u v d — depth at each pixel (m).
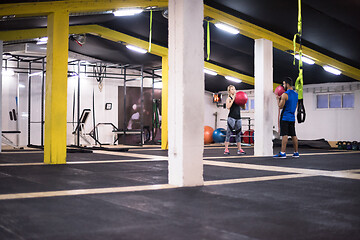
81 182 4.13
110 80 15.17
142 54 12.52
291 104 7.79
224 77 15.18
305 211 2.71
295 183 4.18
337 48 10.19
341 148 12.20
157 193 3.45
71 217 2.45
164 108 11.26
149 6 7.54
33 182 4.11
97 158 7.54
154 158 7.56
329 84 14.06
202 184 4.03
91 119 14.72
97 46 12.22
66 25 6.62
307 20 8.62
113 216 2.49
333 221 2.42
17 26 8.36
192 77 4.05
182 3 4.02
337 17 8.30
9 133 11.88
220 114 17.28
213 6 8.10
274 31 9.12
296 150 8.01
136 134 15.59
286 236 2.06
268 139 8.66
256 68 8.89
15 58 13.06
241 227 2.24
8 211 2.63
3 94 13.00
